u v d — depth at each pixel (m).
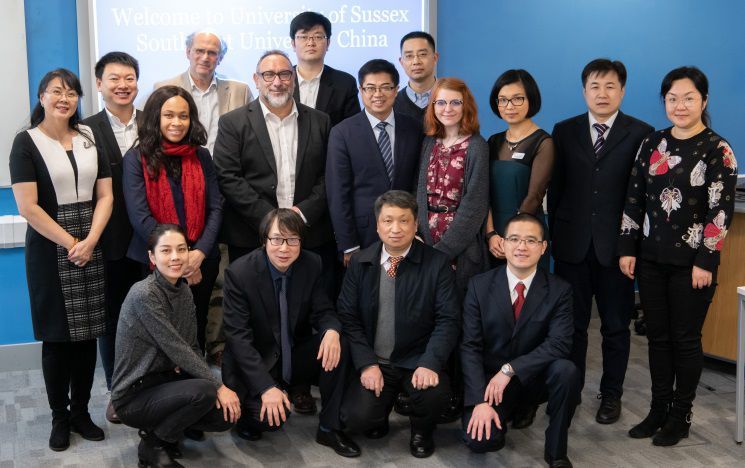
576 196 3.10
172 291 2.62
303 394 3.21
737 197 3.70
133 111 3.17
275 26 3.82
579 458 2.79
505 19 4.14
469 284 2.90
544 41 4.21
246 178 3.18
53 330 2.78
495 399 2.69
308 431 3.03
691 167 2.75
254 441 2.94
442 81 3.04
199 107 3.53
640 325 4.17
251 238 3.18
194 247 2.97
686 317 2.83
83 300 2.81
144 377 2.65
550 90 4.27
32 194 2.71
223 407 2.66
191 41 3.44
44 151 2.74
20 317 3.73
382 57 3.96
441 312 2.86
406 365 2.88
